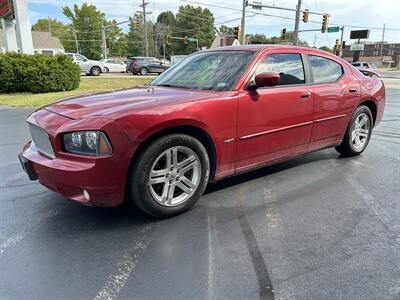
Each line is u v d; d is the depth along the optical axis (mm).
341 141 4906
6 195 3760
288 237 2898
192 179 3289
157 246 2770
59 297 2197
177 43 92750
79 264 2541
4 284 2320
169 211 3176
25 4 15461
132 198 2990
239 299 2162
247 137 3559
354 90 4793
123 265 2525
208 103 3211
